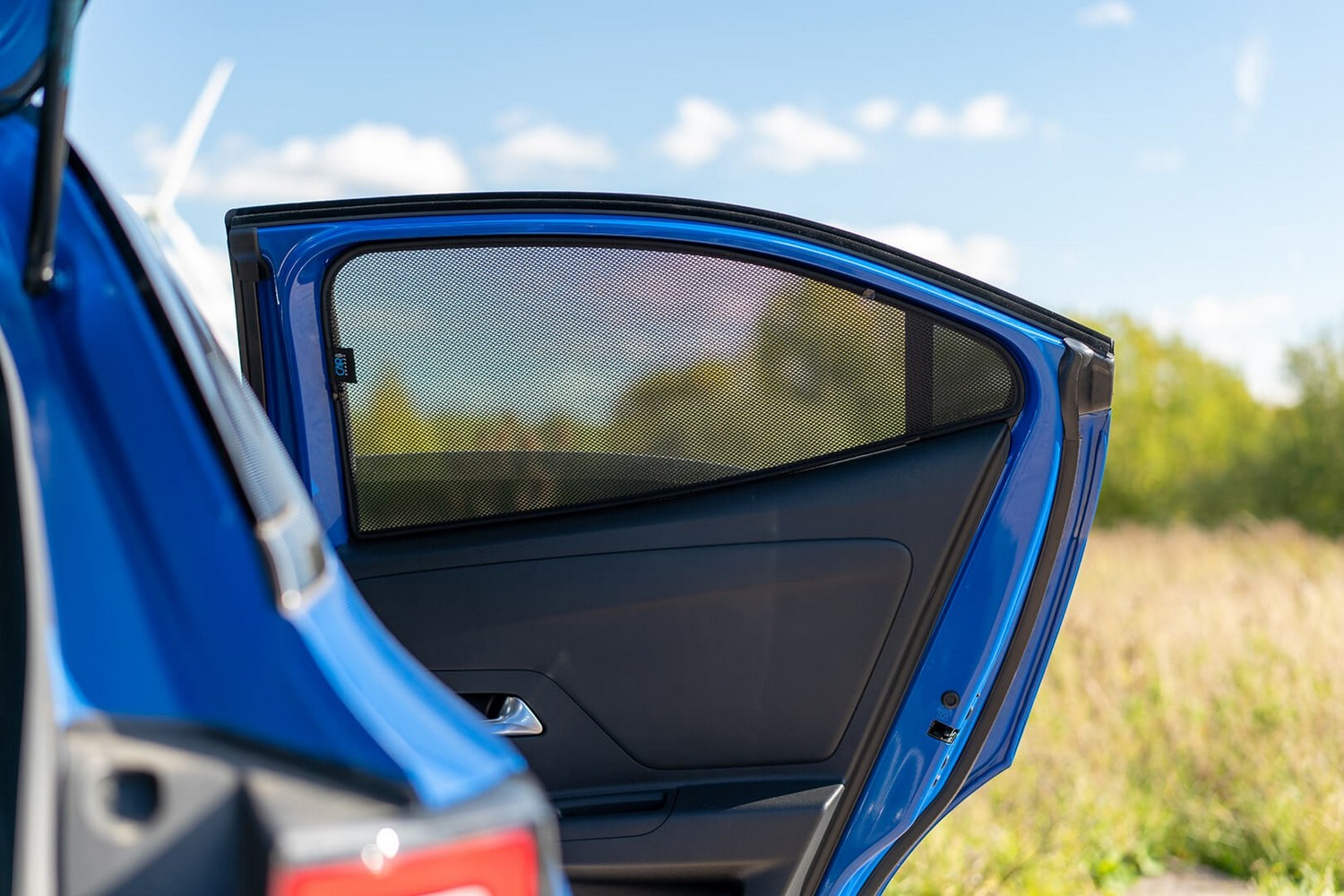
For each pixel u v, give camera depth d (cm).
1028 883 307
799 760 188
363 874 63
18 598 74
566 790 189
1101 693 428
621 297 187
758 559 186
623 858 183
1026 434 181
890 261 183
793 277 184
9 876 70
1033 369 179
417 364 188
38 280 79
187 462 75
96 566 71
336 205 185
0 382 78
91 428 75
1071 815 342
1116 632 506
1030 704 189
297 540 76
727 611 187
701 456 188
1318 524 1543
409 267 186
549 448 189
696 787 188
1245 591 622
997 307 181
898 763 187
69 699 67
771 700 187
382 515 190
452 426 189
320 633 72
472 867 66
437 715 73
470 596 188
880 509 184
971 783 191
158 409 76
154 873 63
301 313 184
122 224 84
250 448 79
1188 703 412
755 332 186
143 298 81
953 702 185
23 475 72
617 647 188
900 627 185
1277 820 335
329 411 187
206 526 73
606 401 188
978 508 183
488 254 186
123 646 69
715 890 187
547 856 69
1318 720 388
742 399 187
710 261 185
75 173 87
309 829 63
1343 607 512
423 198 185
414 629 189
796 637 186
